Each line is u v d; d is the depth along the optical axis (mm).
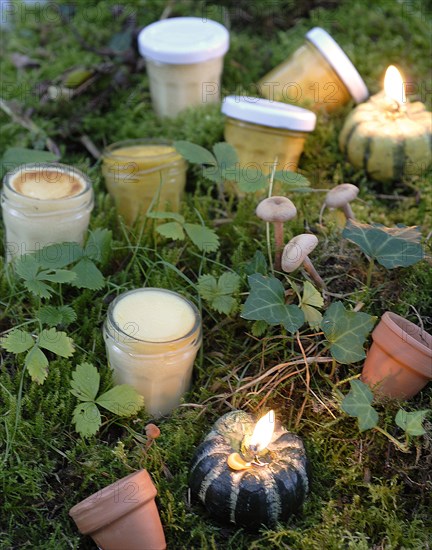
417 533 658
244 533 657
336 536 646
